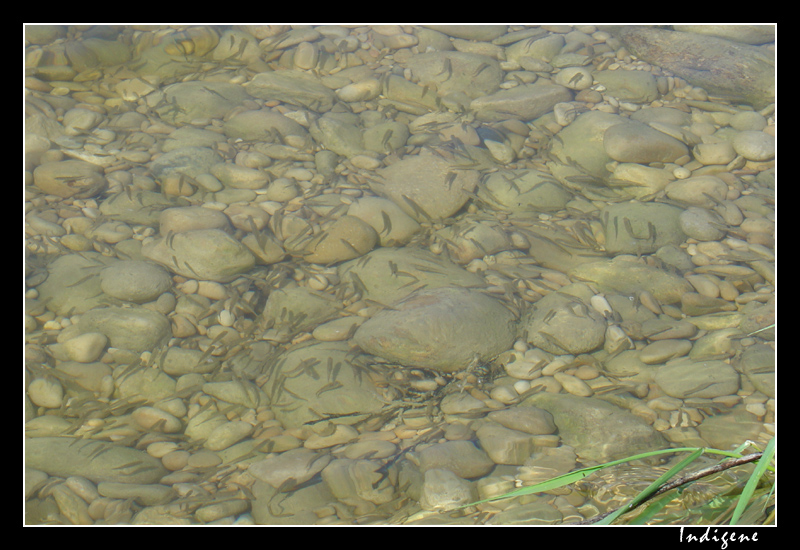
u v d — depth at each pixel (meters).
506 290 3.38
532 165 3.57
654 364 3.29
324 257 3.42
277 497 3.16
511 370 3.29
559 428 3.22
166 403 3.25
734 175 3.54
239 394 3.26
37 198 3.48
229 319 3.35
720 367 3.28
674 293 3.38
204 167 3.53
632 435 3.21
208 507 3.15
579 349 3.31
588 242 3.45
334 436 3.22
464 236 3.45
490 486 3.16
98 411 3.25
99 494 3.17
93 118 3.60
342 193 3.50
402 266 3.40
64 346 3.30
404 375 3.28
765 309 3.34
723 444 3.20
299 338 3.32
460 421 3.23
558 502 3.14
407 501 3.15
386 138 3.60
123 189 3.50
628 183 3.54
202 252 3.39
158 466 3.20
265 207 3.48
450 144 3.59
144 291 3.36
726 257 3.42
